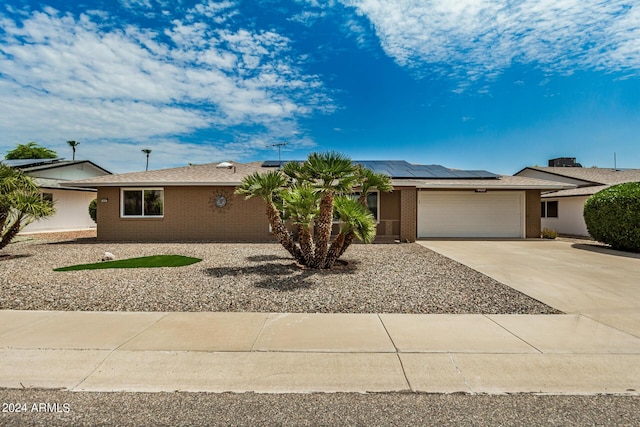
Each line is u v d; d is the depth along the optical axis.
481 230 17.06
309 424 2.77
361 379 3.46
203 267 8.91
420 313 5.50
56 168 22.42
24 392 3.22
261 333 4.59
